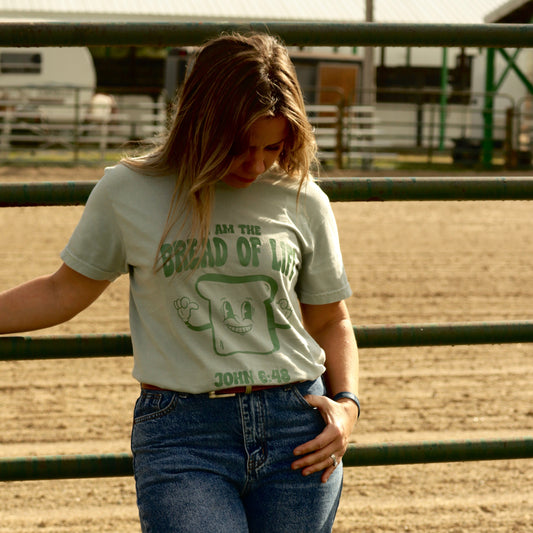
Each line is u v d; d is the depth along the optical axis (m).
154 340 2.35
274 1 27.05
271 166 2.41
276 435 2.36
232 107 2.17
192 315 2.31
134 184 2.35
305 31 2.79
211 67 2.22
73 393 6.13
